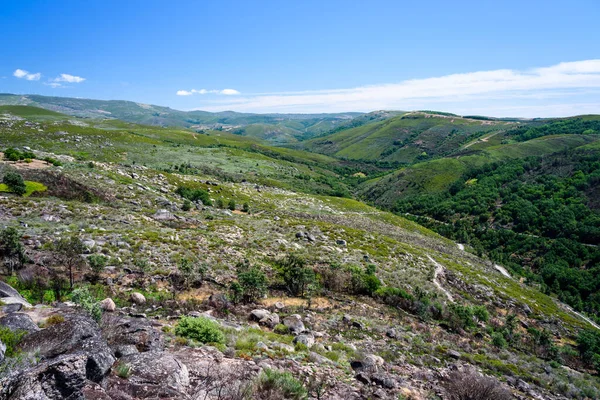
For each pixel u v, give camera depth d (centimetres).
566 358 2758
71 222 2900
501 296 4422
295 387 743
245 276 2125
